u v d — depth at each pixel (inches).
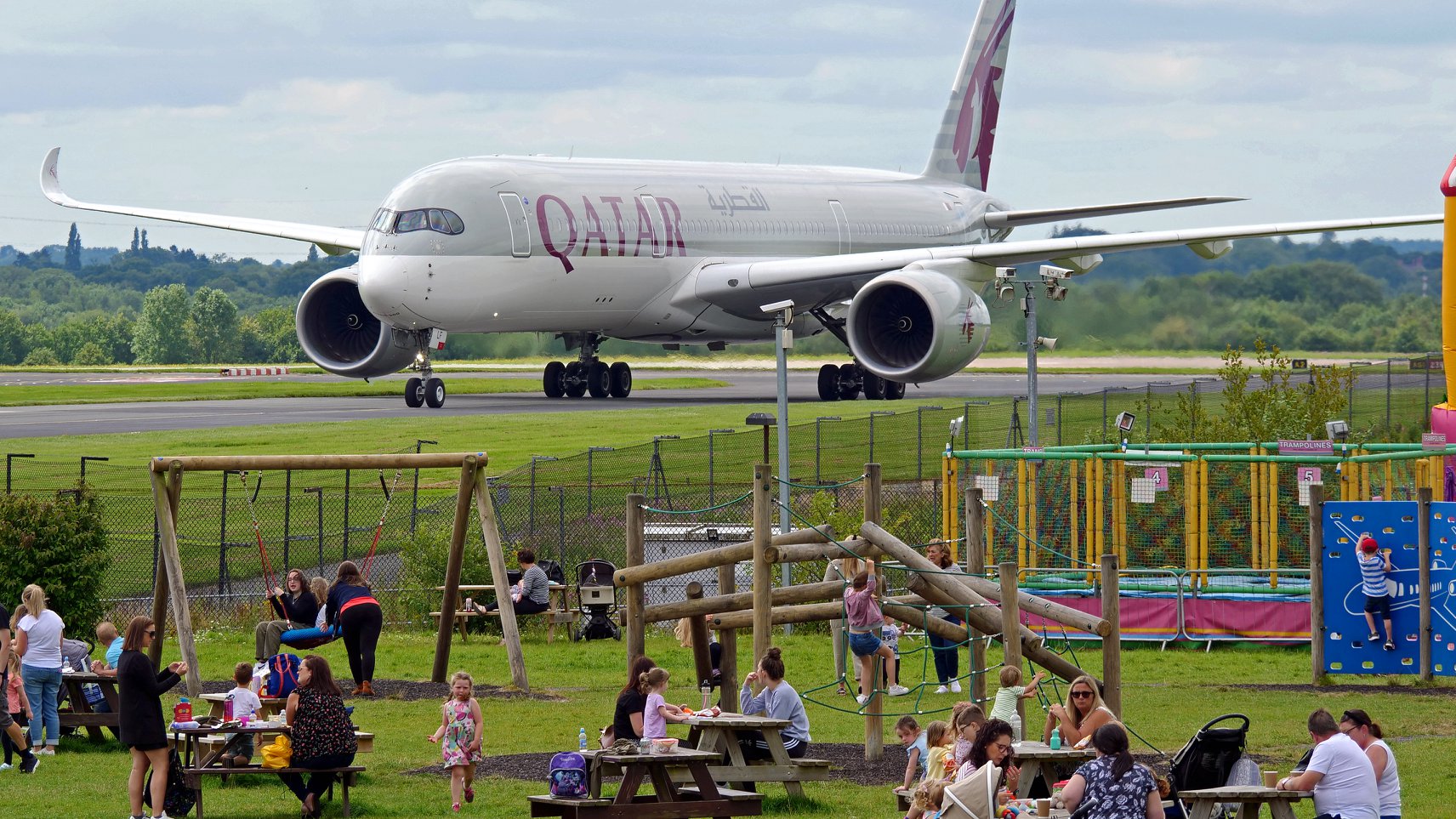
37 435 5812.0
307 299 6761.8
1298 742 2276.1
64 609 3221.0
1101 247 6274.6
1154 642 3297.2
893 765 2218.3
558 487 4269.2
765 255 7308.1
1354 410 6279.5
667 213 6830.7
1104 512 3567.9
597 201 6560.0
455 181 6186.0
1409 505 2817.4
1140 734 2354.8
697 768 1834.4
